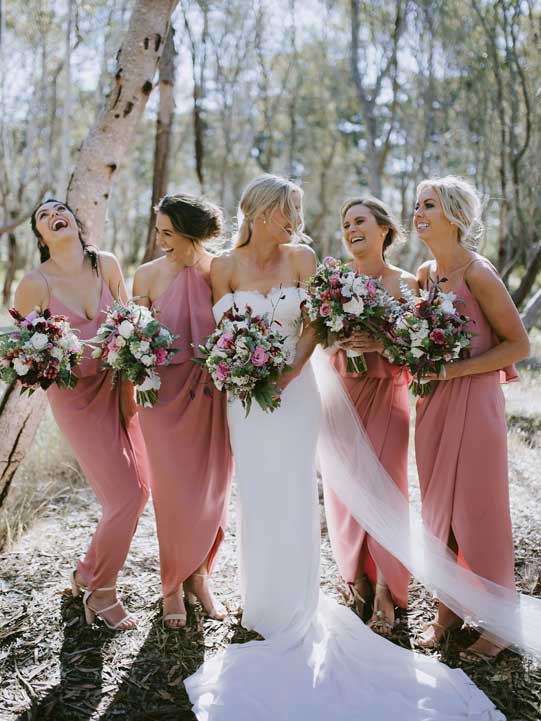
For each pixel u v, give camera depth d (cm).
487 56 1292
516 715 249
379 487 305
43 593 336
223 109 1627
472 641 296
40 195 1595
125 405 331
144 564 370
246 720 244
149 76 406
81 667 279
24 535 409
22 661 283
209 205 323
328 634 293
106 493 309
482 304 293
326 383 320
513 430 594
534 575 345
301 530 298
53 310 325
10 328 340
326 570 364
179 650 291
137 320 291
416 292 321
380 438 316
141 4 402
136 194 2597
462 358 295
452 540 305
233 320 282
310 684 264
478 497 287
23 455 391
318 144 2491
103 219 416
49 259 334
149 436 306
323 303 291
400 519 300
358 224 325
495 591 283
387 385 320
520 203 1275
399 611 321
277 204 301
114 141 407
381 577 310
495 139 1376
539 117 1217
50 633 302
